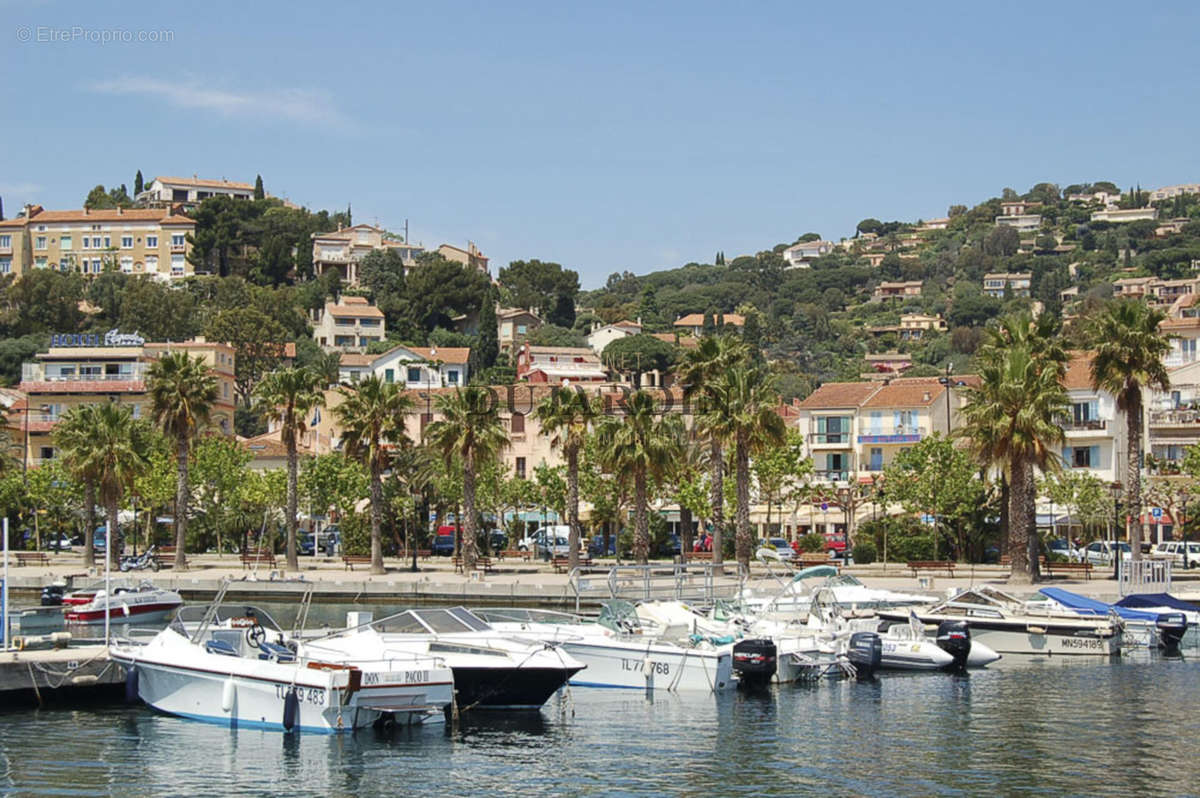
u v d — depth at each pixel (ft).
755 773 109.40
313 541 350.23
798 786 105.40
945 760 113.70
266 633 136.98
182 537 281.33
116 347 449.48
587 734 123.54
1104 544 294.46
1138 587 215.51
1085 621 177.68
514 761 112.98
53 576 257.55
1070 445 330.34
